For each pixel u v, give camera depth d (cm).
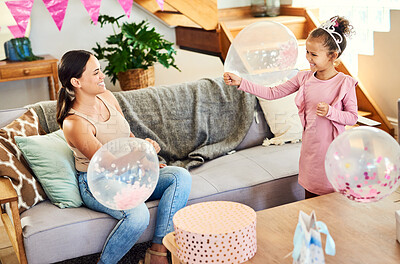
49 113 268
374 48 415
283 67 220
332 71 228
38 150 236
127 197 171
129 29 459
